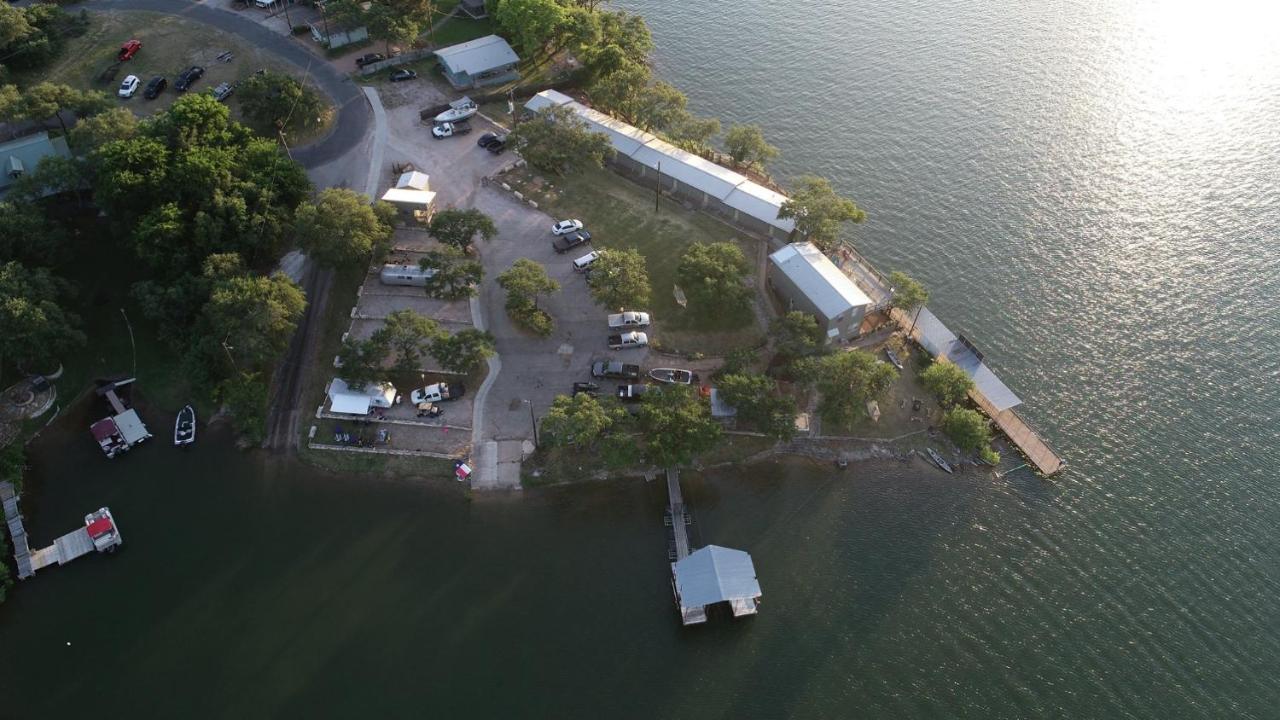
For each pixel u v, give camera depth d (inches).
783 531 4249.5
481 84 6914.4
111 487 4394.7
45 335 4547.2
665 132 6437.0
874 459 4579.2
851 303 4830.2
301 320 5108.3
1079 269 5644.7
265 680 3659.0
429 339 4943.4
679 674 3708.2
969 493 4436.5
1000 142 6771.7
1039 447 4571.9
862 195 6284.5
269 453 4530.0
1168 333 5206.7
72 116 6181.1
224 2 7642.7
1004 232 5940.0
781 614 3924.7
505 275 4904.0
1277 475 4466.0
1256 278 5541.3
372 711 3563.0
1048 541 4224.9
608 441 4229.8
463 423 4616.1
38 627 3846.0
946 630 3885.3
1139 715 3607.3
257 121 6264.8
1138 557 4151.1
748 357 4682.6
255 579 4010.8
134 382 4859.7
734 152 6127.0
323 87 6722.4
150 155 5167.3
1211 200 6151.6
